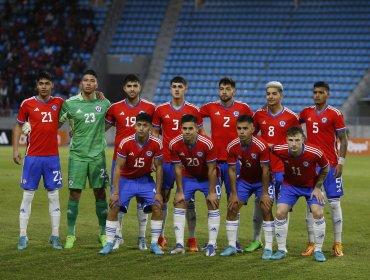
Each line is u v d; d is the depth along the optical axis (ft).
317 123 74.64
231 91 77.71
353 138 267.39
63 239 80.33
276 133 76.18
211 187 71.36
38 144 74.69
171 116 78.54
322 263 66.80
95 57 322.96
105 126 79.00
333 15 331.36
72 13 340.80
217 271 62.03
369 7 331.57
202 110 80.12
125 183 73.10
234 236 71.61
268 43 327.06
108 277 58.85
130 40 334.85
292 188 70.33
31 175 74.18
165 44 332.39
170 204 113.50
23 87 309.83
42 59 323.98
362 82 302.86
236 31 333.62
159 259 67.82
